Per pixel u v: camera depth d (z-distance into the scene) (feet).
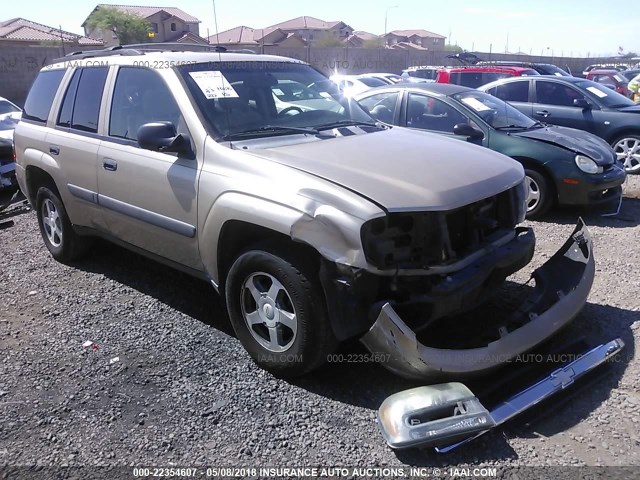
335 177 10.38
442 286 10.03
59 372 11.85
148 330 13.60
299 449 9.48
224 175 11.48
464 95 24.32
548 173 22.31
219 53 14.62
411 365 9.59
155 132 12.00
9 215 25.14
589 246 12.37
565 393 10.62
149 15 161.07
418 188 10.24
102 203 14.85
